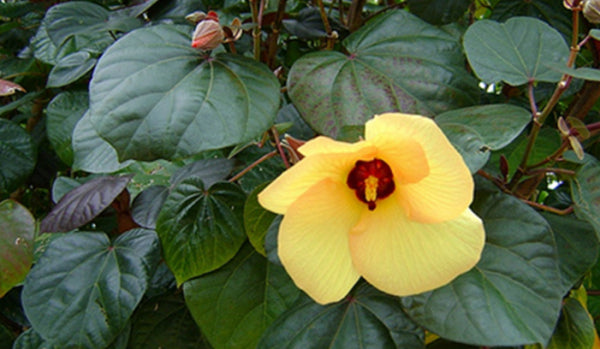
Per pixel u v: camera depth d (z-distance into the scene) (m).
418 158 0.31
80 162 0.49
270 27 0.57
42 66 0.64
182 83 0.41
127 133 0.39
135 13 0.55
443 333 0.36
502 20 0.55
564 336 0.45
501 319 0.36
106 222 0.56
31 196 0.70
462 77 0.45
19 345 0.46
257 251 0.44
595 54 0.49
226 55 0.44
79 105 0.57
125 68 0.41
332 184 0.34
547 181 0.63
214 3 0.60
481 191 0.40
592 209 0.41
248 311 0.44
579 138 0.42
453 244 0.34
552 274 0.37
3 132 0.57
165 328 0.49
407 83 0.44
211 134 0.39
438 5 0.50
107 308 0.43
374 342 0.40
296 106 0.44
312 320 0.41
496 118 0.40
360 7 0.55
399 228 0.35
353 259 0.35
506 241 0.38
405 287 0.35
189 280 0.44
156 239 0.45
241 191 0.45
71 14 0.55
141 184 0.52
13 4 0.66
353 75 0.45
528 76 0.44
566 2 0.40
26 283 0.44
